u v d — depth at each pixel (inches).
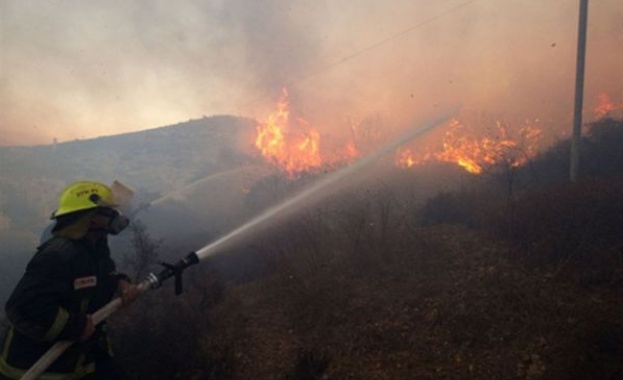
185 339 220.1
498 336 199.6
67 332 105.7
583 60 362.6
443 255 279.6
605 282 219.9
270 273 306.5
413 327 217.6
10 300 104.7
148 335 218.4
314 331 230.1
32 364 109.7
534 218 276.5
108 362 128.6
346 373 195.3
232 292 292.5
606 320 187.9
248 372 206.1
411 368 192.5
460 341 202.2
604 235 248.7
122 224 122.4
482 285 237.5
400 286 253.0
